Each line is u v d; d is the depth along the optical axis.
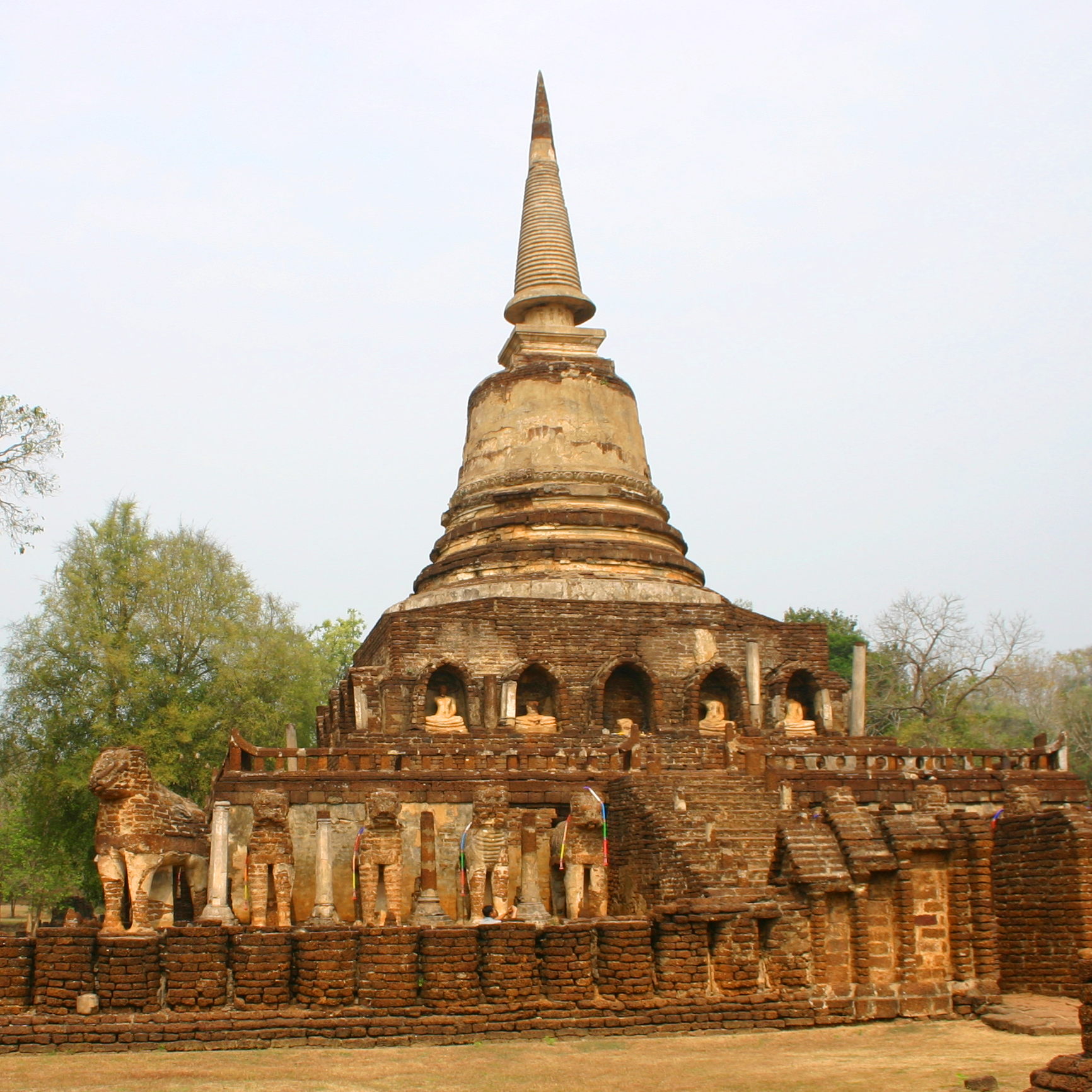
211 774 49.50
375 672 39.69
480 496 46.16
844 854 27.36
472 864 28.09
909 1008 26.81
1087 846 26.27
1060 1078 15.05
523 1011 24.06
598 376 47.66
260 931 24.03
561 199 50.56
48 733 47.88
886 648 72.62
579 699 40.22
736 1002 25.16
